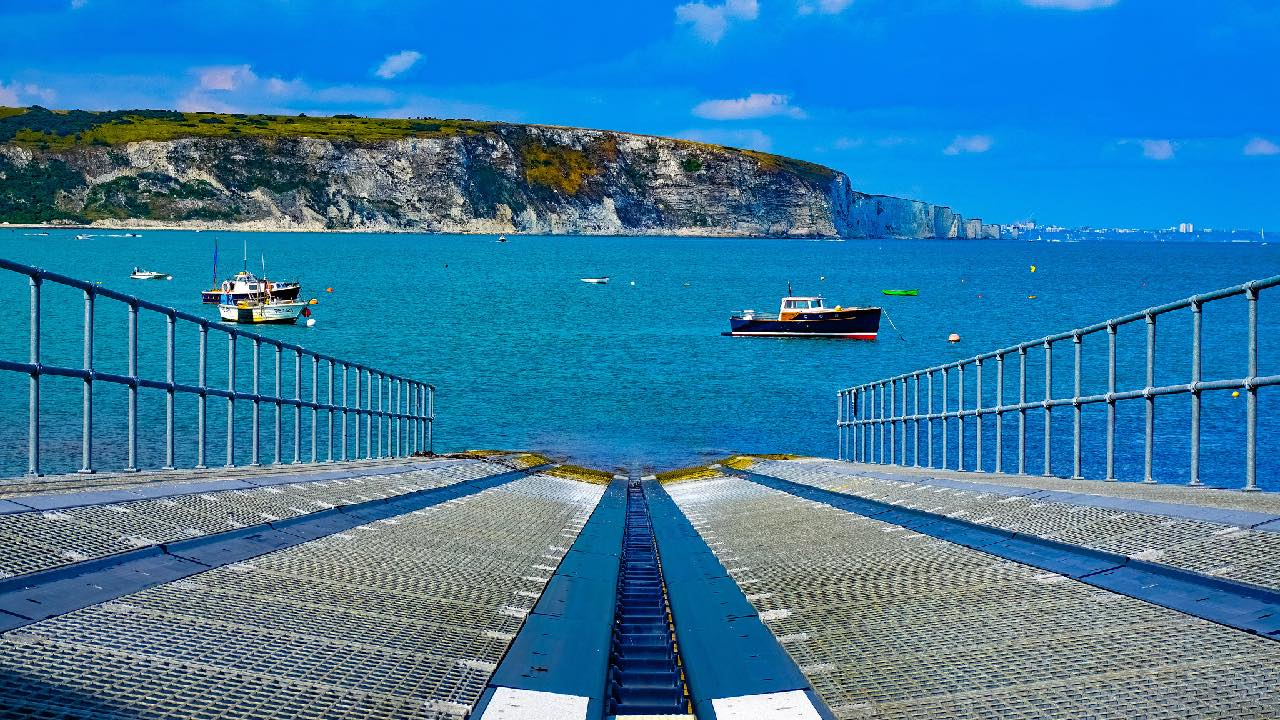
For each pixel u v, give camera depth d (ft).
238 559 26.96
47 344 212.23
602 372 203.41
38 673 16.78
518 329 284.00
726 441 140.87
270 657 19.13
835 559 30.55
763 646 22.03
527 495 54.60
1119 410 142.82
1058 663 18.26
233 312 290.76
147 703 16.16
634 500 64.69
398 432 92.94
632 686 20.75
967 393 176.35
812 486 55.72
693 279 532.73
